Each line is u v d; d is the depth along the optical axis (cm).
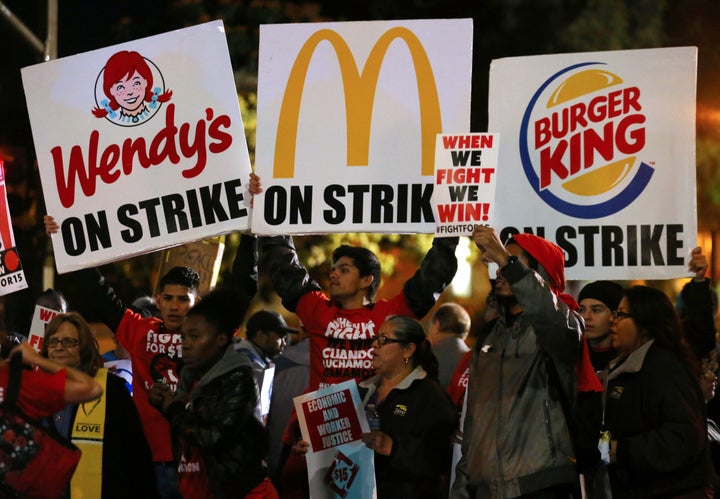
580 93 2369
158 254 5503
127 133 2422
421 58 2362
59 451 1952
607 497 2214
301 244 5312
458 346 3084
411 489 2205
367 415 2273
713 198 5956
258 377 2658
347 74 2378
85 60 2447
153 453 2456
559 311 1847
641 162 2342
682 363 2114
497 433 1931
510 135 2391
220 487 2022
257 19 5881
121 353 3028
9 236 2428
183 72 2406
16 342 2794
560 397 1933
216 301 2131
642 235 2336
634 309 2173
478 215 2067
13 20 3512
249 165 2388
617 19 6097
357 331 2406
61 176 2444
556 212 2362
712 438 2467
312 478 2220
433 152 2350
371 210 2355
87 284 2520
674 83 2342
